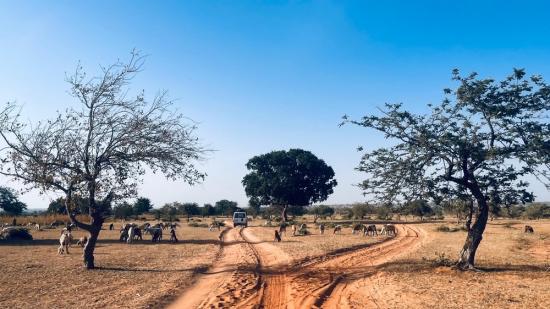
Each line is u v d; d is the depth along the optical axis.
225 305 13.70
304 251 30.11
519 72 18.72
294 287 17.00
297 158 88.00
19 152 19.45
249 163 89.88
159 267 21.98
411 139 20.20
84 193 20.81
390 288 16.73
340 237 44.31
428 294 15.44
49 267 21.53
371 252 30.80
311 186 88.88
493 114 18.42
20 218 71.50
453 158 19.72
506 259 25.09
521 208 84.94
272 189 86.19
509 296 14.97
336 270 21.98
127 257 26.33
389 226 47.75
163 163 21.14
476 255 27.23
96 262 23.64
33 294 14.92
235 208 127.94
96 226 21.27
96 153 20.56
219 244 36.59
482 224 20.45
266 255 28.95
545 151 18.19
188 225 71.44
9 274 19.27
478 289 16.20
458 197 20.09
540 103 18.66
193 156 21.73
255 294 15.56
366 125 20.30
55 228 59.47
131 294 14.99
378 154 20.52
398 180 19.98
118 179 20.84
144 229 46.00
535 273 19.73
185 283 17.41
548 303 13.94
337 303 14.26
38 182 19.67
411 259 25.67
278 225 70.44
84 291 15.52
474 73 19.12
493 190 19.70
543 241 36.09
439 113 19.91
